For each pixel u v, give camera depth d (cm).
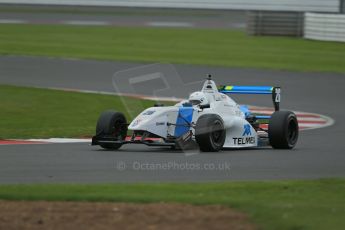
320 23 13088
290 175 3891
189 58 10875
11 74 9225
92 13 17762
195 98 4781
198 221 2669
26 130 5697
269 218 2720
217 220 2683
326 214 2827
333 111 7250
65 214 2759
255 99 8100
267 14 14012
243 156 4541
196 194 3186
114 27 15262
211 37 13775
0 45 11919
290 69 9950
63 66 9988
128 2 18400
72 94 7800
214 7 18212
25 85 8406
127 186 3362
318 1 16212
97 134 4672
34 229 2573
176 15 17900
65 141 5225
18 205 2905
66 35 13650
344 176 3897
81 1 18438
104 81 8919
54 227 2595
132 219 2691
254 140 5012
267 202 3025
